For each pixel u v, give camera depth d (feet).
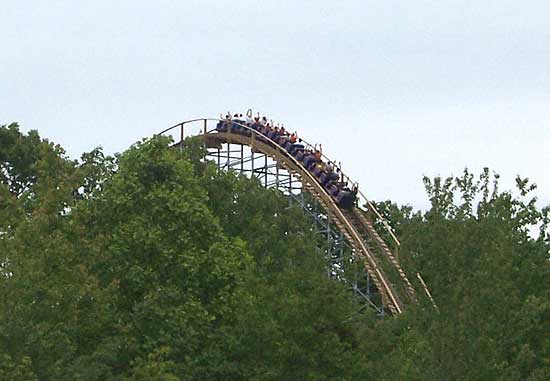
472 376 502.38
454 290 512.22
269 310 583.58
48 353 503.61
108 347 561.02
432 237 528.22
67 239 595.47
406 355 557.74
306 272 598.75
